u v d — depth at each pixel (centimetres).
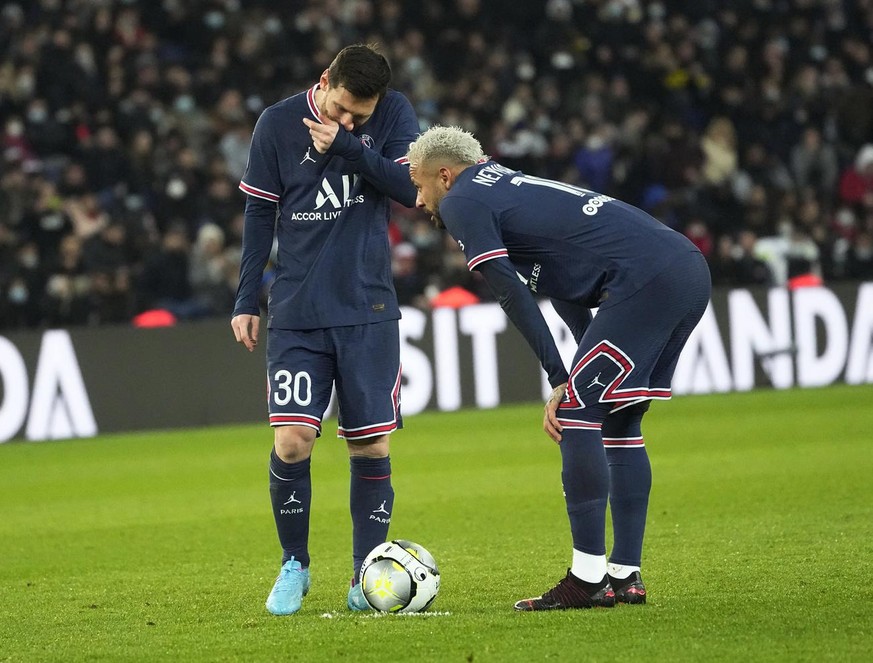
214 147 6188
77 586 2052
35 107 6053
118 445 4450
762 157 6894
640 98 7244
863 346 5616
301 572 1752
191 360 4931
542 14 7462
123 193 5853
